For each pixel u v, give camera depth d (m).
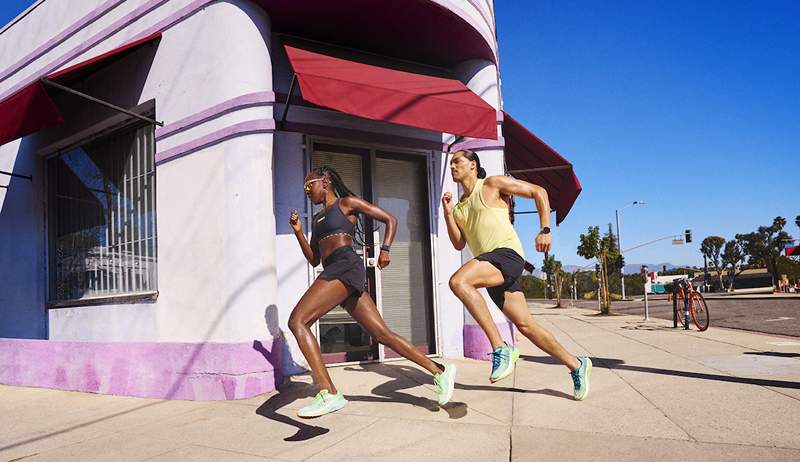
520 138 7.84
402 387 5.02
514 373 5.60
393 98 5.43
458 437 3.47
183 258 5.78
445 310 6.94
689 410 3.82
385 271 6.79
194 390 5.29
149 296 6.12
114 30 6.86
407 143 6.92
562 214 9.92
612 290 78.62
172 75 6.10
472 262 3.94
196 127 5.78
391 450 3.31
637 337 9.38
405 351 3.85
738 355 6.37
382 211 3.92
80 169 7.82
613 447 3.13
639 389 4.55
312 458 3.26
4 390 6.59
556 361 6.38
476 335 6.75
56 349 6.52
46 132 8.05
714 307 23.14
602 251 28.20
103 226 7.36
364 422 3.94
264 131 5.45
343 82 5.20
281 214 6.12
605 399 4.25
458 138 7.12
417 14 6.12
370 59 7.01
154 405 5.20
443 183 7.16
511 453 3.11
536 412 3.97
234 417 4.43
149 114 6.69
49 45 7.82
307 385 5.38
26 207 8.39
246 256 5.30
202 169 5.68
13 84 8.48
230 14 5.62
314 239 4.05
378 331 3.85
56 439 4.20
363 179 6.75
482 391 4.75
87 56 7.26
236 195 5.38
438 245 7.03
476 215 4.17
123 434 4.18
